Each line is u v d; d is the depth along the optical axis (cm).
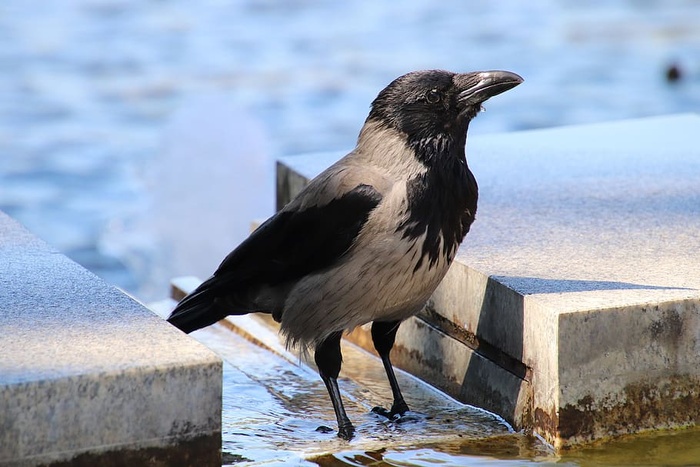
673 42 3275
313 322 922
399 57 3066
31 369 755
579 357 873
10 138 2431
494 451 884
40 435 744
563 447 880
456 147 916
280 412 974
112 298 898
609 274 962
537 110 2636
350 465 859
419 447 895
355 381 1058
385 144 914
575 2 3859
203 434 786
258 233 945
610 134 1499
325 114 2573
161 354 786
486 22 3534
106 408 757
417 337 1062
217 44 3225
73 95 2736
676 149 1415
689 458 866
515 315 920
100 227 2028
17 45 3184
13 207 2111
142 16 3578
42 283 926
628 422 897
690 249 1035
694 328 899
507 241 1060
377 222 887
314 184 923
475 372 979
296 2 3794
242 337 1207
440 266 912
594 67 3000
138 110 2597
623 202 1188
